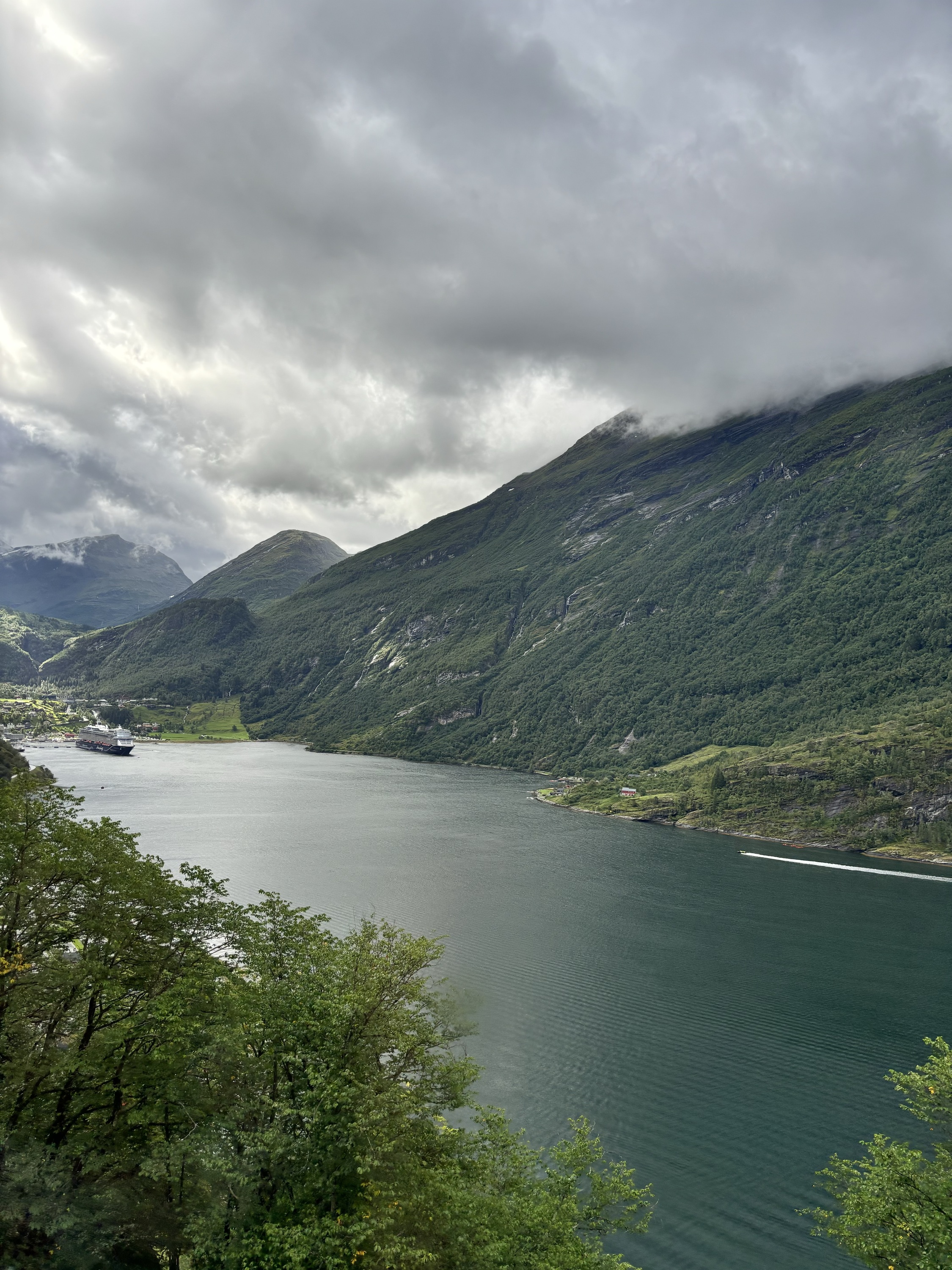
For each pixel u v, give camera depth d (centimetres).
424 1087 4375
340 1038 3997
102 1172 3766
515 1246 3756
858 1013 9938
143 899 4244
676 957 11806
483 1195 4022
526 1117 7431
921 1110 5081
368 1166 3612
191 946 4394
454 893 14788
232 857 16900
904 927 13762
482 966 11038
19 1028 3894
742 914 14325
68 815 4322
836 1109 7712
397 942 4909
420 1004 4844
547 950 11888
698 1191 6488
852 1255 4997
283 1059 3925
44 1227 3284
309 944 4684
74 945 4947
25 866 3866
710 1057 8669
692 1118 7494
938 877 18275
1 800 4016
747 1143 7131
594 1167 6712
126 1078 3916
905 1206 4284
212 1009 4191
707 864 18800
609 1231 4741
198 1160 3669
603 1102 7719
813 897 15825
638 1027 9344
